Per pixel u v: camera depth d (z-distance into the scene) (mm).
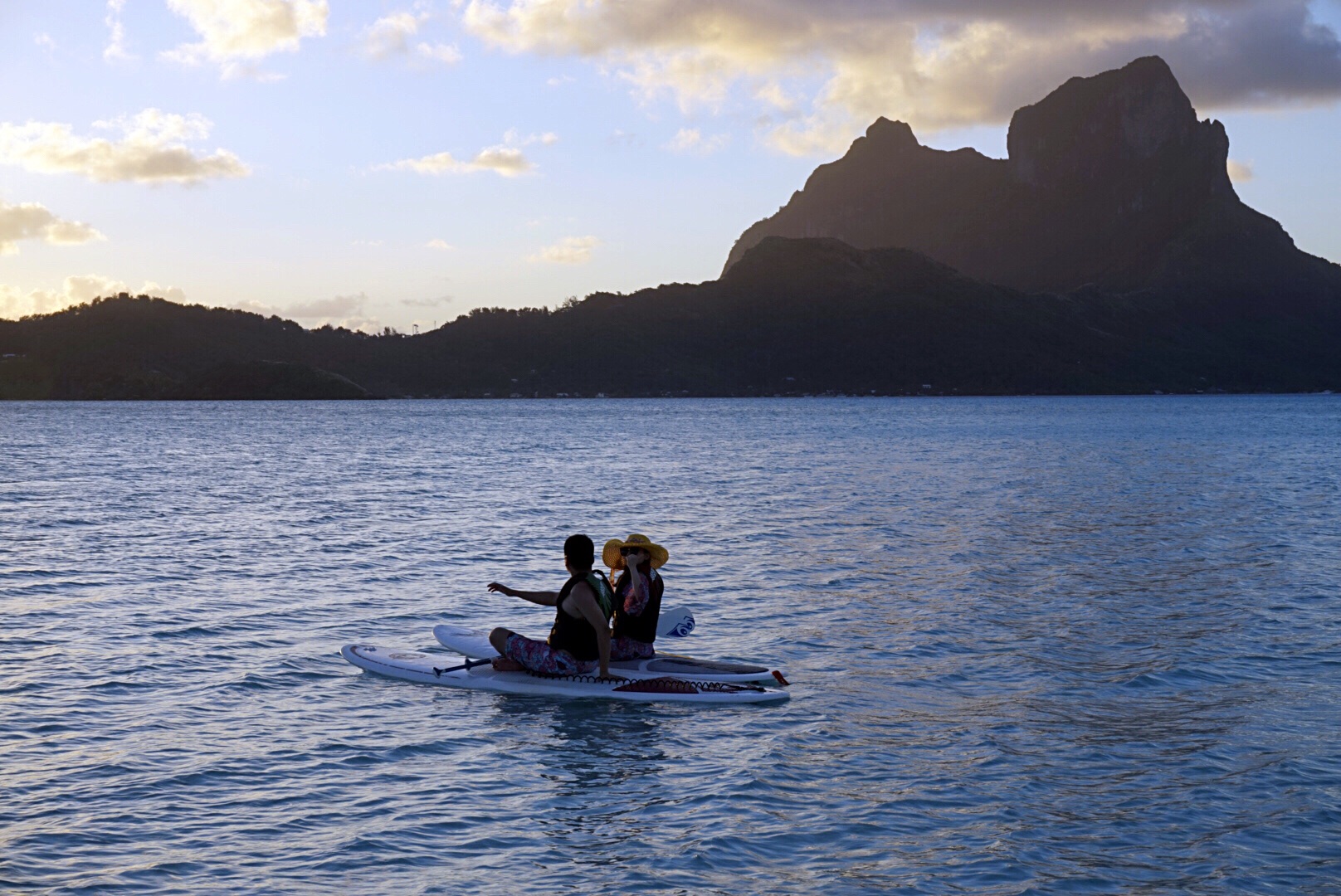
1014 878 6582
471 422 127812
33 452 61125
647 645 11547
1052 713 10055
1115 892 6402
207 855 6848
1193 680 11180
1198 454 56375
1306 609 14797
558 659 11102
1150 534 23203
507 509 29156
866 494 34156
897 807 7746
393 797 7957
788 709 10344
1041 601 15680
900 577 17797
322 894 6332
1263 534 22938
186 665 11789
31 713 9820
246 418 147250
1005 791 8055
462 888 6449
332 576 17922
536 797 7996
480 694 10977
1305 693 10641
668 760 8875
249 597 15945
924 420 131250
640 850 7016
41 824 7270
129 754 8758
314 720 9906
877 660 12195
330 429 105438
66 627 13594
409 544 21906
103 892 6297
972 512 28281
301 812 7617
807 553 20609
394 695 10836
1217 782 8188
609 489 36250
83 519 26172
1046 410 180375
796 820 7531
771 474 43656
